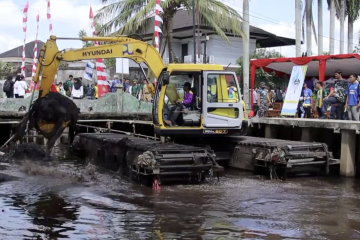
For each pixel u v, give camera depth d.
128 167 11.93
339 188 11.13
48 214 8.44
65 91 24.09
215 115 12.96
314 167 12.68
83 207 8.95
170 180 10.99
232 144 13.91
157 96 13.07
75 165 13.89
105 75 21.70
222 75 13.05
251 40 36.25
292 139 16.23
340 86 17.09
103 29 23.06
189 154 10.95
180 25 32.84
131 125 20.25
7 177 11.73
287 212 8.76
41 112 13.62
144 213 8.54
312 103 20.12
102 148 13.79
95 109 20.03
